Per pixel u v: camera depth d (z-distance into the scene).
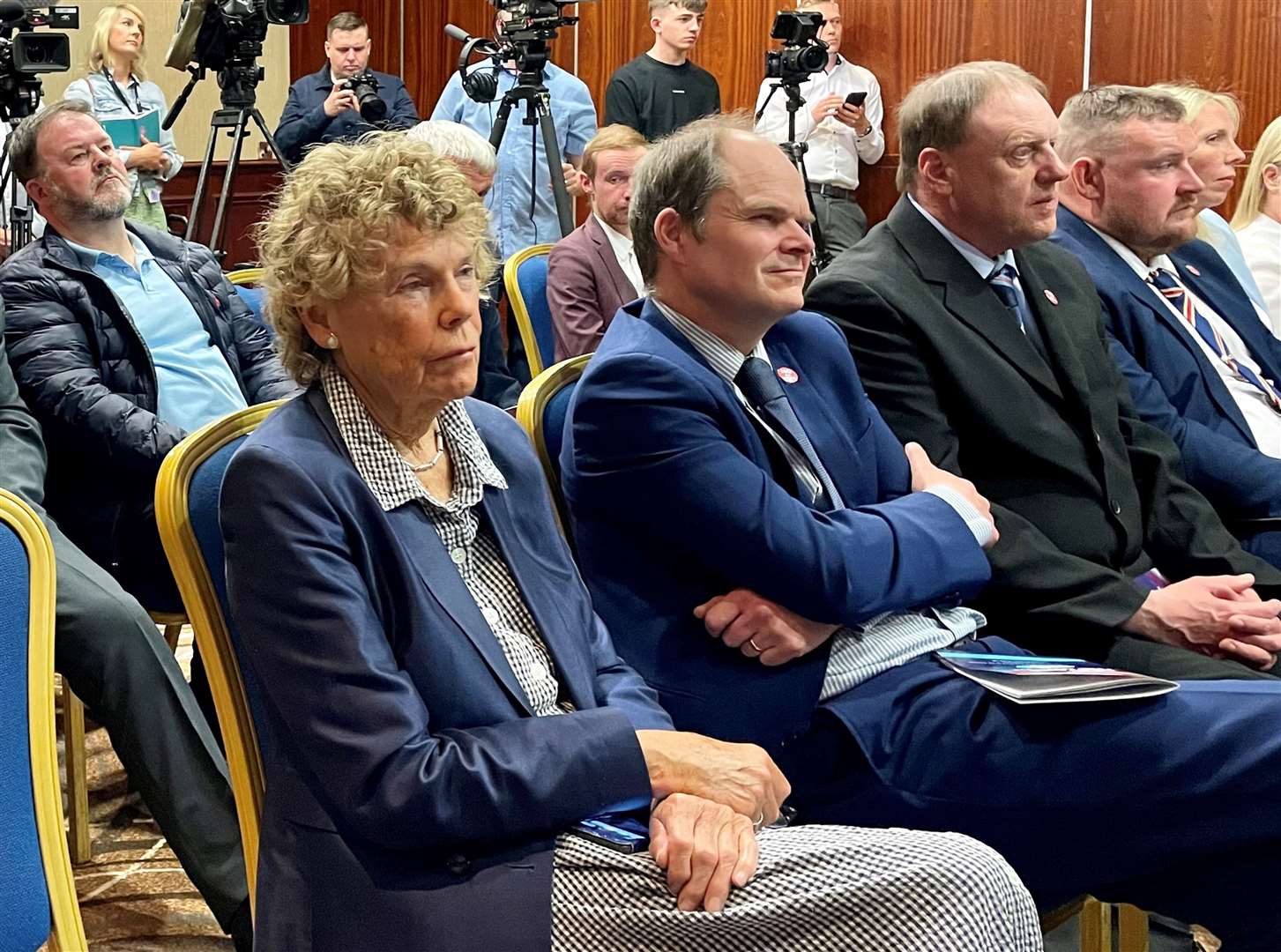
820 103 6.83
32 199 3.20
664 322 2.05
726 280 1.98
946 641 2.05
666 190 2.01
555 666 1.64
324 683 1.45
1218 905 1.91
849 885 1.43
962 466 2.38
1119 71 6.63
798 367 2.16
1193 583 2.26
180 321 3.27
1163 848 1.89
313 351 1.59
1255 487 2.76
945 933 1.42
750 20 7.73
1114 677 1.90
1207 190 3.78
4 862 1.50
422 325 1.53
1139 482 2.62
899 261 2.42
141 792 2.31
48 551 1.56
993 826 1.90
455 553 1.62
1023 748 1.89
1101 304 2.82
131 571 2.93
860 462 2.14
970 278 2.42
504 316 5.72
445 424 1.64
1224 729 1.87
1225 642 2.21
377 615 1.51
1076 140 3.01
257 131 9.63
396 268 1.52
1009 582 2.25
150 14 9.01
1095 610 2.24
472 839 1.46
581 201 8.39
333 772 1.45
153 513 2.90
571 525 2.12
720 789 1.53
